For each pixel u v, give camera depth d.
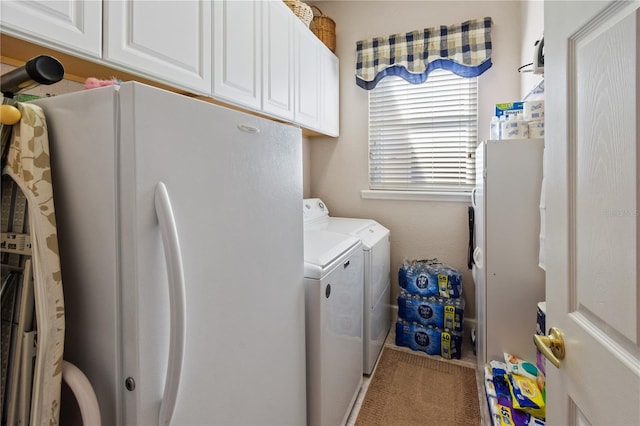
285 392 1.08
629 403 0.48
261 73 1.66
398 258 2.68
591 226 0.56
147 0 1.08
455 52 2.31
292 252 1.11
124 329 0.62
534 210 1.53
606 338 0.53
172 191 0.66
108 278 0.63
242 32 1.52
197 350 0.72
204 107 0.74
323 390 1.31
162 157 0.64
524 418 1.34
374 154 2.72
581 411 0.61
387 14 2.59
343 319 1.53
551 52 0.70
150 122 0.62
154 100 0.62
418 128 2.57
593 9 0.55
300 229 1.16
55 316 0.62
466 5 2.37
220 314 0.79
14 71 0.58
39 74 0.55
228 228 0.81
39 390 0.60
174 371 0.64
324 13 2.80
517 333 1.58
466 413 1.68
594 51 0.55
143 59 1.07
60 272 0.64
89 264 0.65
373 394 1.83
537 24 1.79
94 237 0.64
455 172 2.49
